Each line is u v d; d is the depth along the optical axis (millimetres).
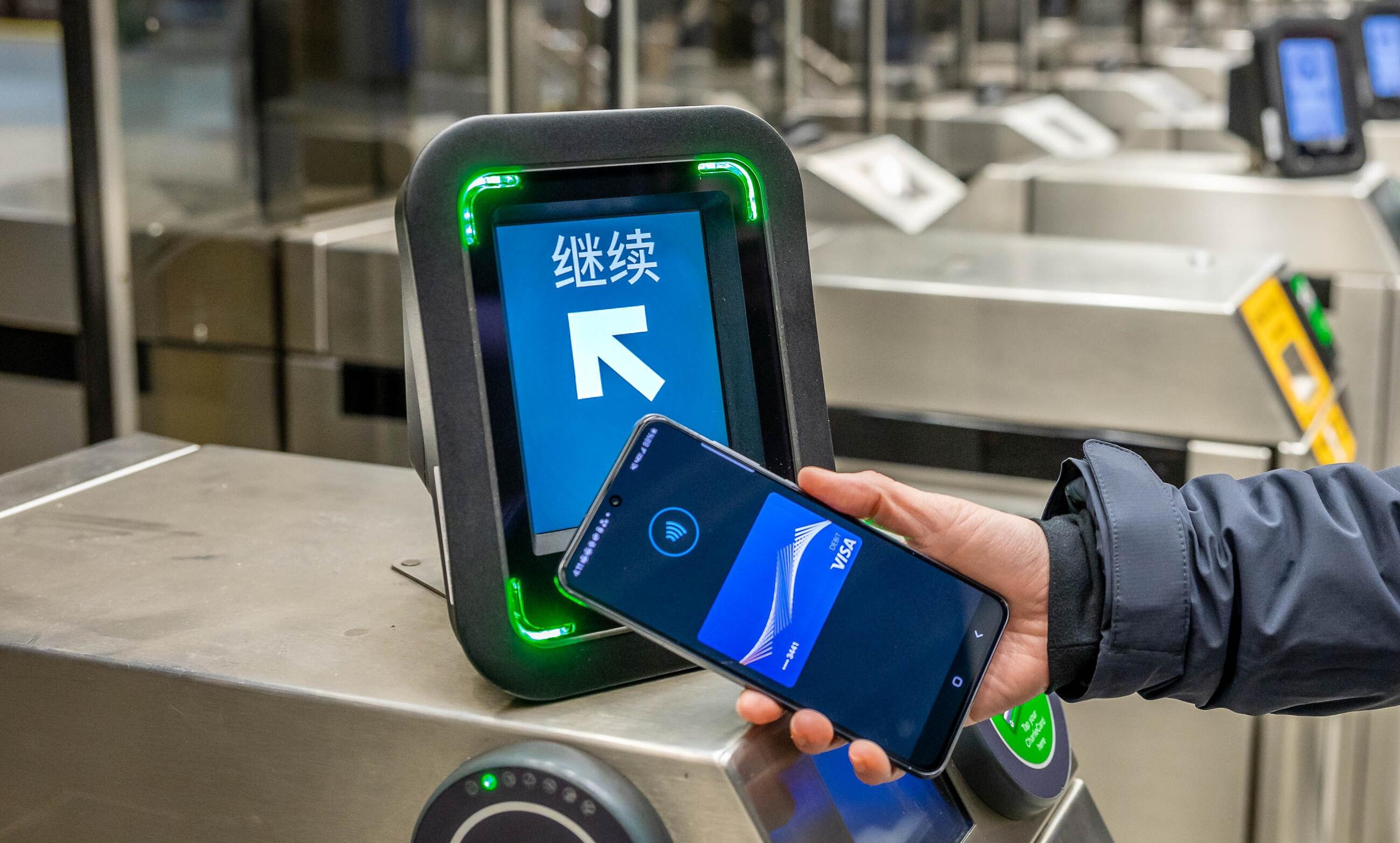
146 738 644
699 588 595
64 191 2156
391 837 612
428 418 600
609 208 662
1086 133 3496
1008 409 1554
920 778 701
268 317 1950
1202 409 1471
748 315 698
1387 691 710
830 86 3355
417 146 2262
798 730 574
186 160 1804
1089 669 712
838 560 627
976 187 2639
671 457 604
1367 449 2322
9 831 679
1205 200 2465
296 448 1984
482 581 592
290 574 750
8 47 2904
